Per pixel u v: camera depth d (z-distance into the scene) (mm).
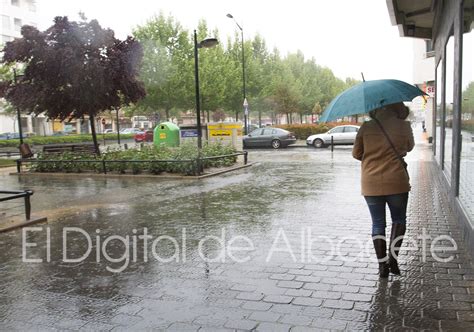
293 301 4188
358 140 4859
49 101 17344
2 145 33344
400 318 3758
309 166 16484
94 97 17172
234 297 4328
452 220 7125
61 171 16422
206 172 14570
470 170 6305
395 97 4453
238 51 42594
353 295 4277
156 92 35188
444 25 10703
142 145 18594
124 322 3877
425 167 14477
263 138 28516
